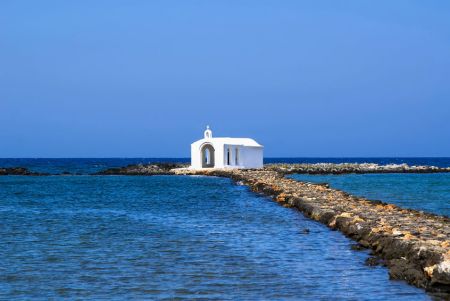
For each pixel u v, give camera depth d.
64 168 191.12
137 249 30.75
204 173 118.75
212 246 31.62
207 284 23.19
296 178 113.50
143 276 24.55
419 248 24.61
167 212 49.91
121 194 71.88
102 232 37.22
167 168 142.38
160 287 22.73
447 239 27.91
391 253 27.11
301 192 60.84
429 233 29.89
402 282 23.08
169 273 25.08
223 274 24.86
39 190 80.31
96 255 29.12
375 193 73.38
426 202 60.31
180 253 29.59
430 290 21.70
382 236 29.70
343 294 21.50
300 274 24.73
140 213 49.28
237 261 27.53
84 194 72.31
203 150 128.25
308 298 21.06
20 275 24.77
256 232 36.91
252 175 99.81
